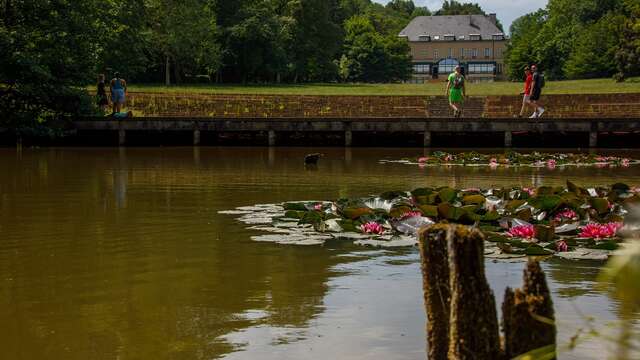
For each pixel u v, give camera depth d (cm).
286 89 5188
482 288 310
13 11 2652
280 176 1625
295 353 474
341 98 3453
